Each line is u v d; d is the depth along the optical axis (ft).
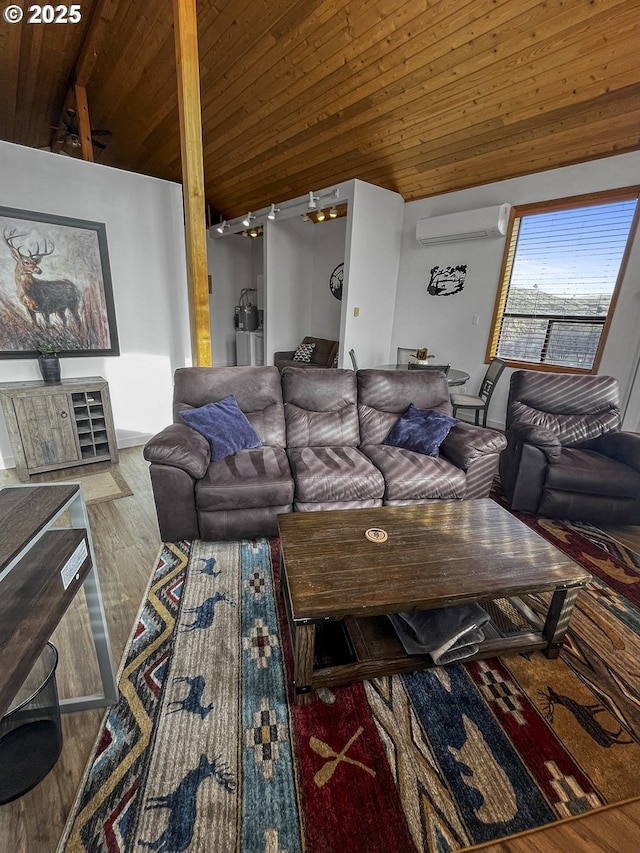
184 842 3.21
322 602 4.01
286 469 7.55
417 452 8.64
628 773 3.82
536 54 9.08
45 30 11.46
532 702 4.50
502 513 5.91
